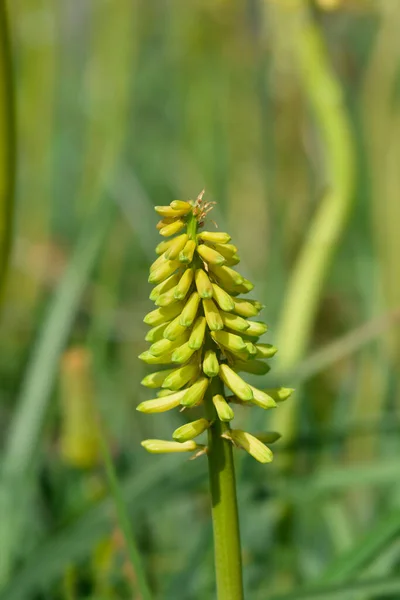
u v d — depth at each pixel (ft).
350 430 4.44
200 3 8.70
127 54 7.51
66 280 4.95
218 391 2.75
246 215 7.34
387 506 4.82
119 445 5.50
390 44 6.07
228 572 2.73
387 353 5.54
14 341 7.13
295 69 6.30
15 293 7.34
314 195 6.89
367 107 6.15
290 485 4.22
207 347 2.77
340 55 6.75
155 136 9.27
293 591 3.42
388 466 4.13
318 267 4.80
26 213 7.38
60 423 5.50
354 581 3.38
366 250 6.55
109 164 6.69
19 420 4.61
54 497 4.87
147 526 4.61
